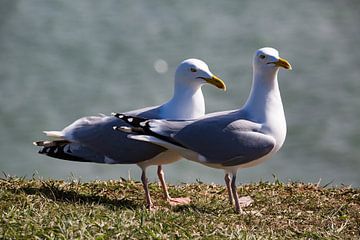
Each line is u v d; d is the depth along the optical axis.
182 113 10.66
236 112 10.47
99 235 8.61
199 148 10.10
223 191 11.27
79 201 9.96
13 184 10.64
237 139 10.10
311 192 11.23
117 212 9.52
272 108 10.42
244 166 10.32
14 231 8.60
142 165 10.52
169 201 10.69
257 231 9.44
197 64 10.69
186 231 9.02
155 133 10.04
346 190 11.30
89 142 10.51
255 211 10.29
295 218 10.11
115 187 11.00
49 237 8.51
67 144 10.63
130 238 8.64
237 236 9.02
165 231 8.99
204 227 9.26
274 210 10.38
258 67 10.45
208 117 10.33
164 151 10.38
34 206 9.52
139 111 10.77
